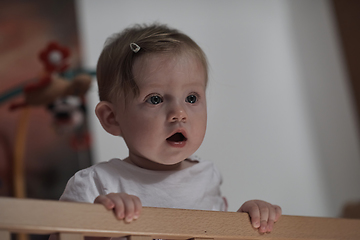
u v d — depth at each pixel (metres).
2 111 2.39
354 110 2.99
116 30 2.71
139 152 0.85
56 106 2.30
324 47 3.08
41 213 0.54
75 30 2.62
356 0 3.14
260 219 0.72
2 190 2.26
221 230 0.67
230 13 2.95
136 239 0.60
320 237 0.76
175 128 0.82
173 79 0.85
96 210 0.58
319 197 2.72
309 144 2.82
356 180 2.84
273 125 2.78
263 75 2.88
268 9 3.06
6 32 2.54
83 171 0.87
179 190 0.90
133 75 0.86
